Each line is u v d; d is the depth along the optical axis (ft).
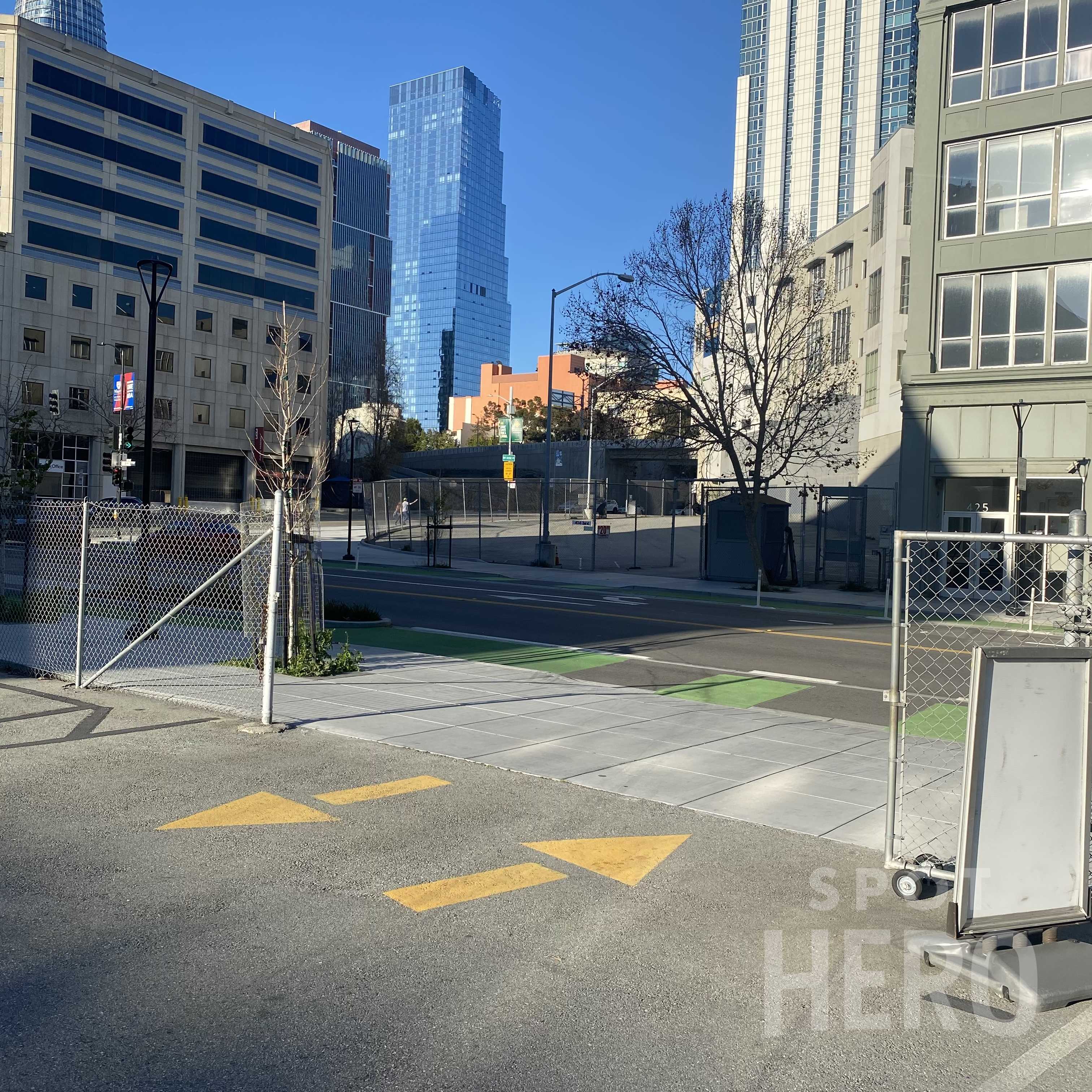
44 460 85.71
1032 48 87.61
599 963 15.14
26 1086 11.49
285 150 259.80
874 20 408.05
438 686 38.40
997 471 89.30
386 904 17.22
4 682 36.94
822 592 97.66
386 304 504.02
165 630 48.08
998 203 89.61
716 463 210.38
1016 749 16.16
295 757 26.89
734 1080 12.06
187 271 239.30
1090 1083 12.27
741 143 441.27
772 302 103.55
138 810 22.11
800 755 29.09
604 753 28.50
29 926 15.93
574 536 157.48
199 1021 13.08
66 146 216.33
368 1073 11.96
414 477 322.96
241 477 253.03
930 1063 12.60
